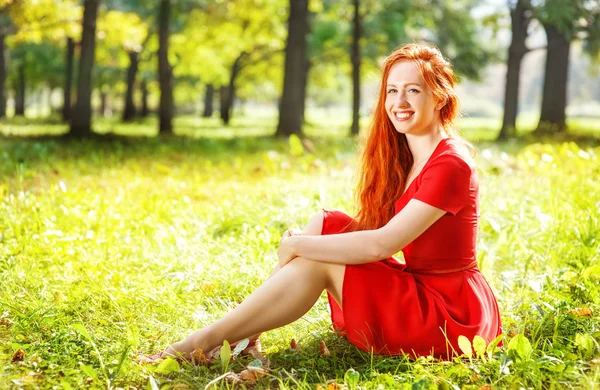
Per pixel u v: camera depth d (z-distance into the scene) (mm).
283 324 2914
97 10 17016
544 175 6855
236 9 22234
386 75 3002
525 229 4965
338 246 2809
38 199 6098
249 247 4508
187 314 3578
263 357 2986
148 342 3217
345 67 31625
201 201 6754
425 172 2820
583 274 3656
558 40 20453
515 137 18672
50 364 2814
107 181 7906
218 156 11992
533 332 3096
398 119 2926
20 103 40000
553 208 5137
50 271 4219
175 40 26656
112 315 3508
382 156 3070
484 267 3998
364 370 2830
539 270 4262
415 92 2891
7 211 5363
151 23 23812
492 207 5398
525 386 2549
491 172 6855
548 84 20719
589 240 4332
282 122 18844
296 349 3088
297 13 18594
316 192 5867
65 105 31125
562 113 20719
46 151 11125
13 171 8695
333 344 3158
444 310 2818
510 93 20547
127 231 5078
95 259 4422
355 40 22359
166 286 3896
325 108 86125
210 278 4117
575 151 7020
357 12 22250
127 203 6047
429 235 2836
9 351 3008
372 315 2877
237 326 2902
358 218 3193
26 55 33906
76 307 3594
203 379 2746
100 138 16422
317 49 26266
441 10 24719
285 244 2879
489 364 2727
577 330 3168
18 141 14852
